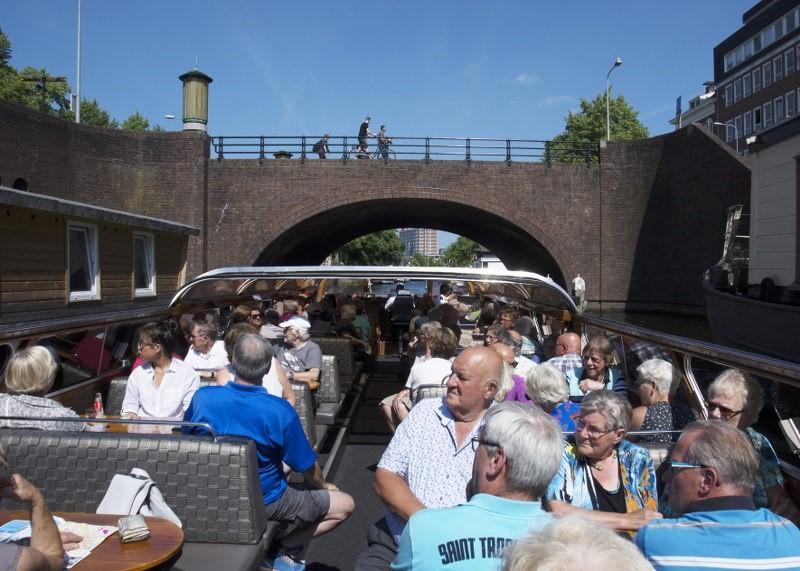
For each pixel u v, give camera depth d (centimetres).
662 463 337
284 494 370
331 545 453
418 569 234
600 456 318
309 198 2619
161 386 498
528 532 176
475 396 323
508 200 2688
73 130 2283
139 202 2497
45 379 377
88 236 1154
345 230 3688
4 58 4753
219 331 891
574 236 2712
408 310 1433
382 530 341
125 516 283
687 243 2550
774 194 1467
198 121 2572
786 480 361
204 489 324
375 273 640
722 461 232
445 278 664
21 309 976
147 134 2502
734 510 230
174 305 709
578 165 2711
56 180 2211
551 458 241
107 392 624
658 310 2670
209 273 670
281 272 641
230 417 361
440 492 319
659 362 430
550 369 435
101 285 1185
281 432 364
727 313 1454
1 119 1984
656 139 2650
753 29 5869
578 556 155
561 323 807
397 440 339
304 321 650
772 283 1423
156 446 325
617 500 318
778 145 1440
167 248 1445
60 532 263
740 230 2280
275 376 498
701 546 226
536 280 686
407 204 2861
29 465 327
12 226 958
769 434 381
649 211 2677
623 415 314
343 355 820
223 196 2603
